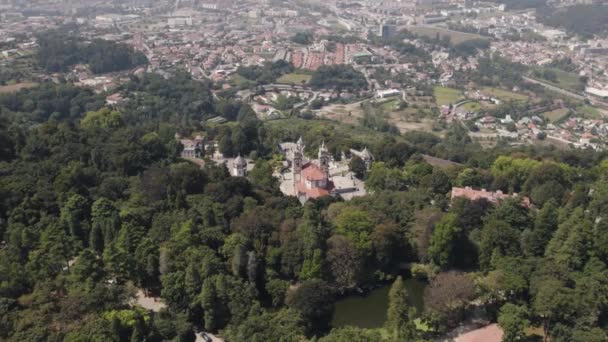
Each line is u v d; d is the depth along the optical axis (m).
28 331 199.88
